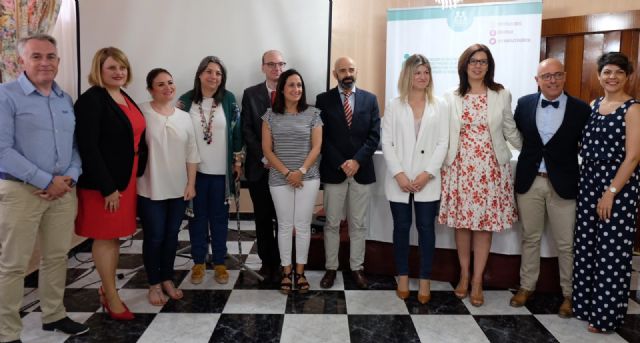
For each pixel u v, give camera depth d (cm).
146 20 333
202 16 334
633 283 292
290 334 219
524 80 388
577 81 398
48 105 198
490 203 248
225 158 278
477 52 244
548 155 238
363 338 216
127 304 254
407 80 254
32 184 192
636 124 207
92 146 208
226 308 249
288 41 334
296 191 265
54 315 217
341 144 270
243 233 411
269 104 285
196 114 270
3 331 197
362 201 277
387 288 281
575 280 235
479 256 258
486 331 224
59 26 335
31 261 289
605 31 380
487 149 248
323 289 278
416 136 255
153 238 245
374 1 438
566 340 216
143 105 244
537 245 253
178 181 246
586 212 227
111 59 216
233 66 338
